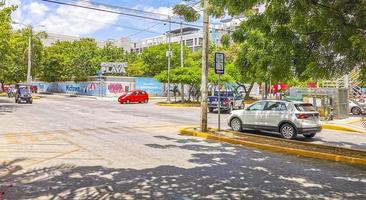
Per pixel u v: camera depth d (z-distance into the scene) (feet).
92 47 275.18
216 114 101.55
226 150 41.11
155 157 36.01
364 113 98.32
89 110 103.35
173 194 23.88
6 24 105.81
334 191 25.27
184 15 49.93
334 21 28.45
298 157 37.78
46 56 245.65
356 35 26.66
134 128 61.36
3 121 69.82
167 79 148.25
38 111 96.32
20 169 30.30
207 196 23.58
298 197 23.73
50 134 52.21
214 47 194.80
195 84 143.23
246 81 131.23
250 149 42.16
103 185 25.76
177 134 54.54
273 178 28.63
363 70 27.99
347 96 86.79
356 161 34.88
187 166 32.22
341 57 30.32
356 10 28.25
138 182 26.66
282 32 31.86
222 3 31.19
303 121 50.65
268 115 53.67
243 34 42.75
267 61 36.45
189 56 199.11
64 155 36.40
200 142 46.80
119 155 36.76
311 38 32.53
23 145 42.32
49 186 25.39
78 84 231.30
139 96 151.64
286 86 131.34
